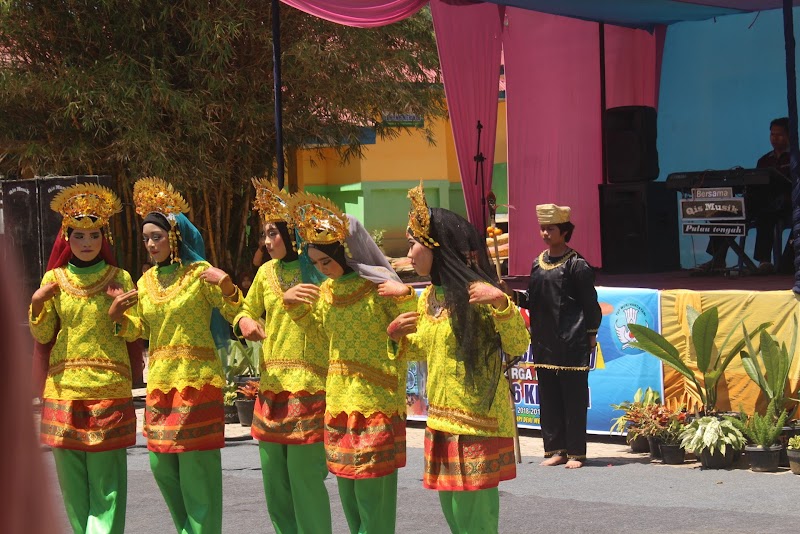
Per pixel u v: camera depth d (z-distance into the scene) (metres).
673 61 17.34
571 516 6.64
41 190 11.45
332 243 5.53
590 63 17.00
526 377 9.56
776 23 16.31
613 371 9.03
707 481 7.53
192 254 6.34
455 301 4.97
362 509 5.53
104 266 6.49
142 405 11.77
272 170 18.67
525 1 14.38
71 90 15.33
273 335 6.11
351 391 5.51
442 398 5.06
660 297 8.82
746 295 8.51
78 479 6.41
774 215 14.25
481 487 4.98
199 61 16.03
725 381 8.57
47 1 16.06
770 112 16.47
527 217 17.41
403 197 24.66
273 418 6.04
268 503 6.21
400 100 17.64
